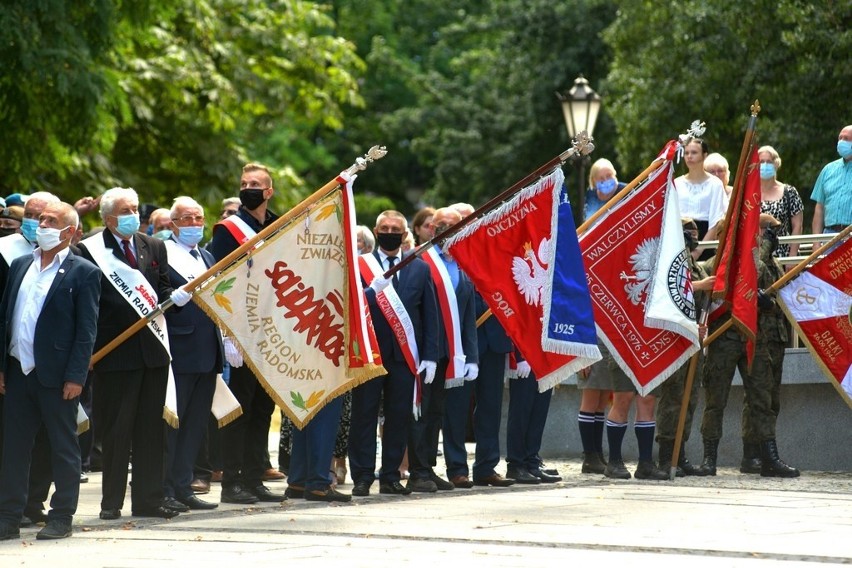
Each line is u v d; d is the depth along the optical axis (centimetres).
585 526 1119
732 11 2870
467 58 4975
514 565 920
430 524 1138
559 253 1322
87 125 2545
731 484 1471
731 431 1709
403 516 1194
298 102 3822
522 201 1325
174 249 1367
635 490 1407
